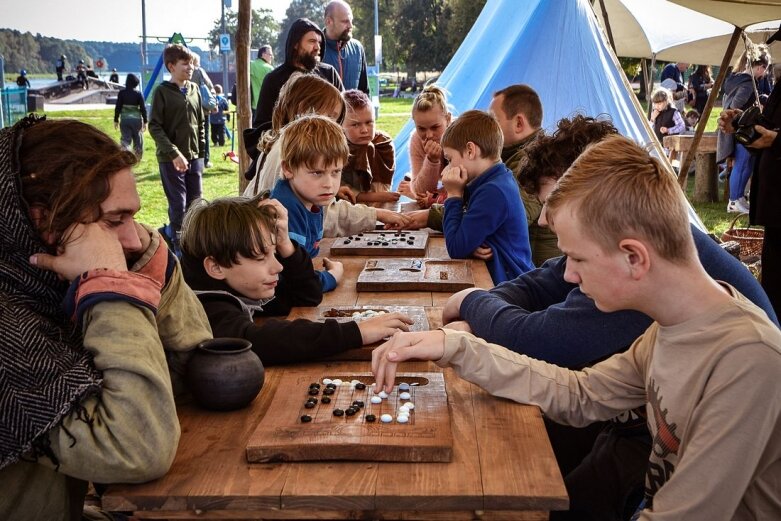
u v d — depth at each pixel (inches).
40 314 56.8
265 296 83.8
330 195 114.0
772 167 173.2
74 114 1210.6
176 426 54.6
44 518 57.6
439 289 100.9
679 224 53.8
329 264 108.6
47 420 50.2
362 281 101.3
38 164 55.2
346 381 67.1
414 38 2011.6
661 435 58.4
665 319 56.5
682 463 53.3
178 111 298.8
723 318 54.2
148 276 61.0
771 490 53.7
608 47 255.6
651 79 461.7
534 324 75.1
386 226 145.7
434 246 132.1
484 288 101.7
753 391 51.1
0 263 55.7
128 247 61.2
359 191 186.5
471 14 1752.0
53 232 55.2
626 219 53.4
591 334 72.5
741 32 248.1
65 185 54.8
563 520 75.4
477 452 56.7
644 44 436.1
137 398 52.5
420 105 191.0
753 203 179.2
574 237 55.8
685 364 55.6
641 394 66.4
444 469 54.2
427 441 55.2
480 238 119.0
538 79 259.9
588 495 74.7
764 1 219.3
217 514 52.3
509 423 61.6
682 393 55.5
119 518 72.0
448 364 67.0
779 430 51.9
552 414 66.5
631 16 415.5
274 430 57.2
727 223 339.6
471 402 65.8
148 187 482.9
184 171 300.0
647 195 53.3
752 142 174.9
